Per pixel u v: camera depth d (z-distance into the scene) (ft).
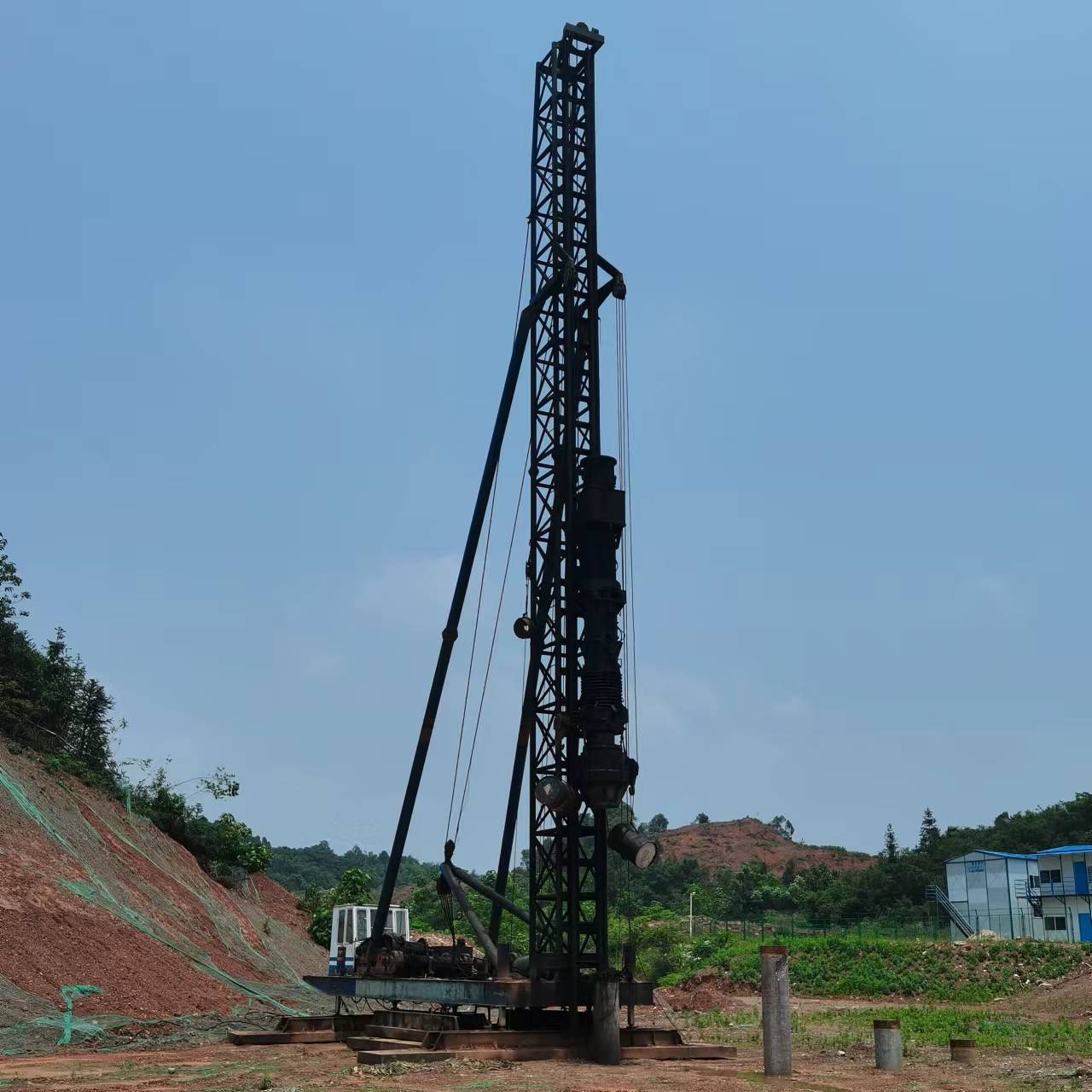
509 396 84.23
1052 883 250.98
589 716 69.15
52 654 168.86
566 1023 71.46
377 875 560.61
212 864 188.24
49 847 115.75
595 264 79.20
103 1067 61.46
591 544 71.56
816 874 479.82
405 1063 60.64
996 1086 55.06
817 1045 81.35
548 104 83.97
